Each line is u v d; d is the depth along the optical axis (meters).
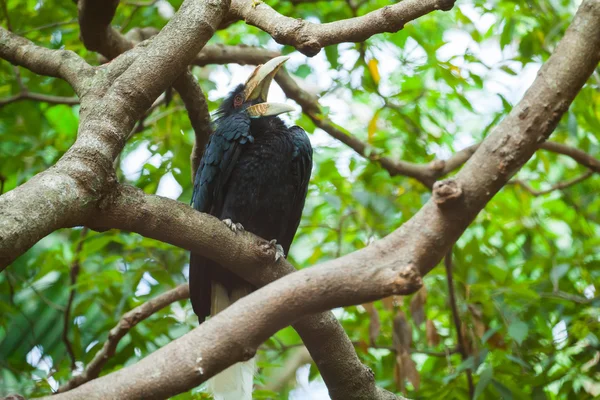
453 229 4.38
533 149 4.66
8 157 11.86
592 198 12.78
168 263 11.75
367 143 11.23
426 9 6.25
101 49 9.16
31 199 5.00
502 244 12.14
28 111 12.45
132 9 12.96
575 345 10.23
